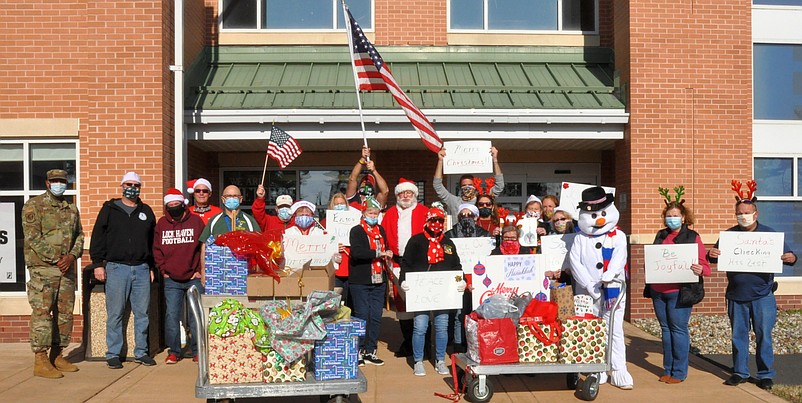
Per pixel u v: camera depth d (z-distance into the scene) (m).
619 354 7.49
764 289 7.62
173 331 8.65
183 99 10.90
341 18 13.51
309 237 6.93
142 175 9.84
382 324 11.59
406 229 8.62
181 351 9.16
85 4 10.41
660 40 11.49
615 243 7.47
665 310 7.83
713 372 8.32
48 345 7.94
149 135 9.85
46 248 7.91
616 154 12.07
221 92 11.66
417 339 7.98
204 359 6.33
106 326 8.67
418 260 7.73
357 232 8.16
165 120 10.02
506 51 13.36
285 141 9.57
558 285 8.31
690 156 11.48
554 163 13.55
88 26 9.95
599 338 7.05
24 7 10.41
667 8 11.53
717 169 11.52
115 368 8.40
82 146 10.35
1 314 10.16
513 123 11.41
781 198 12.09
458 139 11.91
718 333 10.30
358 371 6.50
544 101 11.60
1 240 10.31
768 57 12.26
